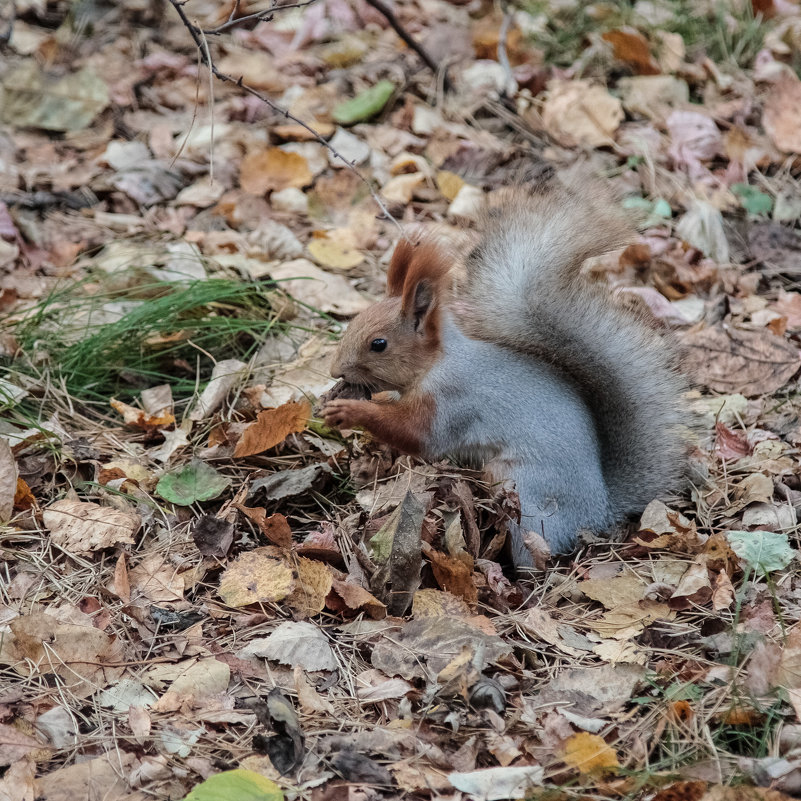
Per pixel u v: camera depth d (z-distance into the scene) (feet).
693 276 30.07
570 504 21.30
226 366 25.45
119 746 15.96
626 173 34.24
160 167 34.06
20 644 17.58
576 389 22.17
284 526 20.25
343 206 33.68
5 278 29.30
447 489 21.33
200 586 19.61
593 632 18.93
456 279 22.93
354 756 15.66
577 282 21.88
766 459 23.17
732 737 16.25
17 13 40.50
